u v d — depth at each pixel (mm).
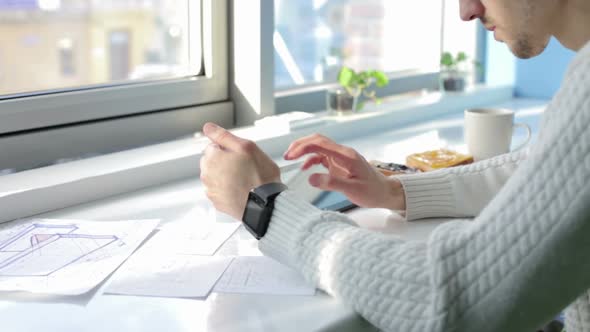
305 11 2117
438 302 666
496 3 803
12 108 1259
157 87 1521
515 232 644
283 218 826
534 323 659
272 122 1559
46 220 1016
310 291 764
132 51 6891
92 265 826
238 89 1685
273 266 836
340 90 1783
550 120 671
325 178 977
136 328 667
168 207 1105
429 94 2215
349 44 2312
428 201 1055
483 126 1365
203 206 1112
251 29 1629
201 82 1622
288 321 688
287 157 994
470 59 2404
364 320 733
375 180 1023
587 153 617
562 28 793
